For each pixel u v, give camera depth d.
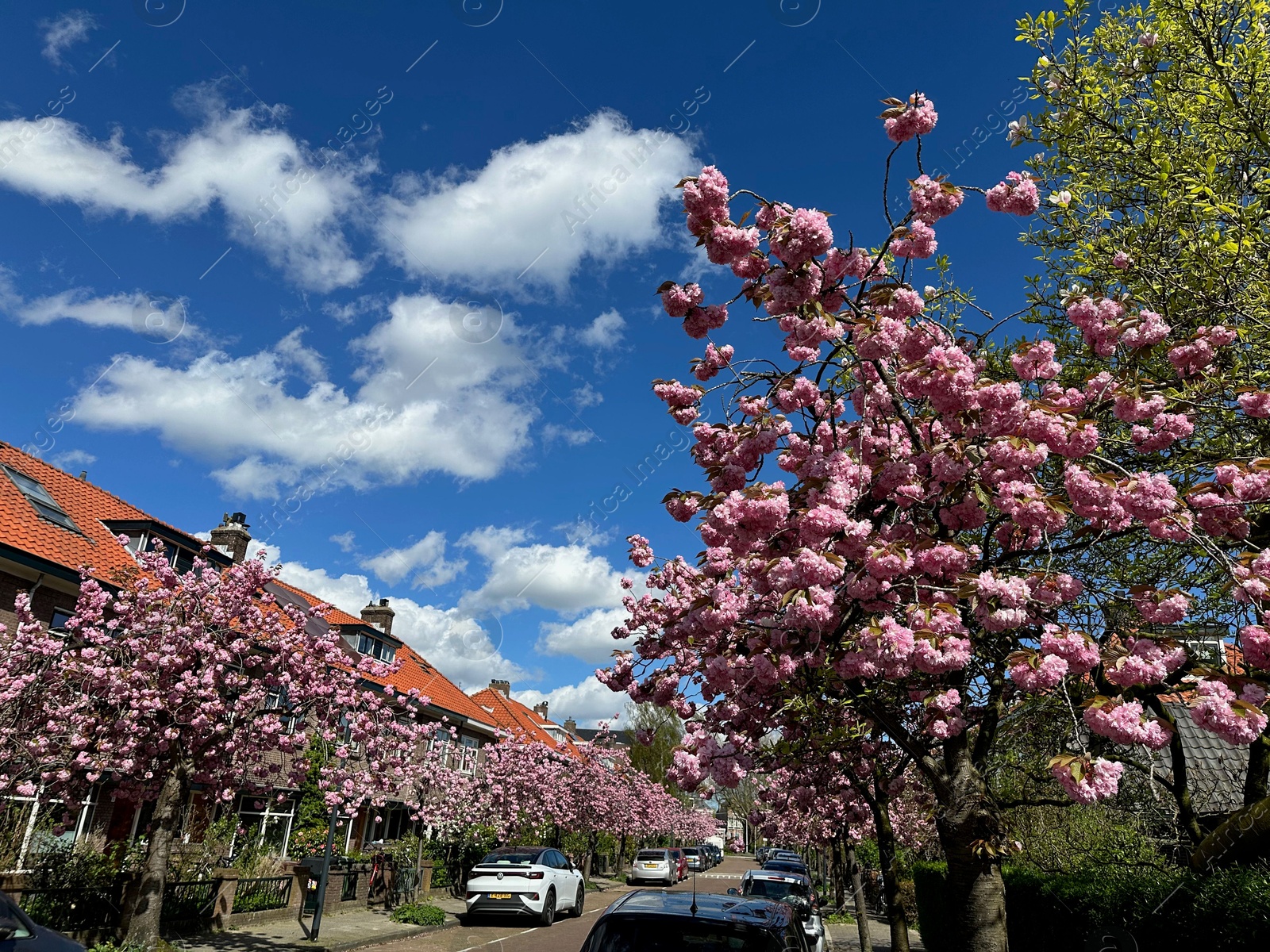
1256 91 6.11
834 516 3.67
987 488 4.19
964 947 4.68
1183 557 5.62
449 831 21.09
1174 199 6.03
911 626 3.74
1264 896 4.59
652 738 6.69
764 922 4.59
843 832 11.40
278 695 11.80
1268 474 3.98
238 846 15.75
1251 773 6.05
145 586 10.59
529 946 12.50
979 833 4.82
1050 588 3.80
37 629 9.70
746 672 4.51
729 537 4.28
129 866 11.86
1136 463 5.48
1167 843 9.54
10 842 10.48
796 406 4.67
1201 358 4.64
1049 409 4.04
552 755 26.16
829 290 3.93
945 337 4.35
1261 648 3.58
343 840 18.89
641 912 4.62
